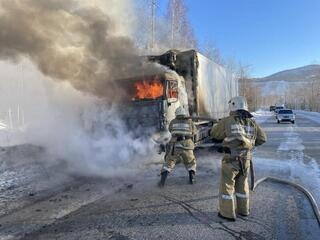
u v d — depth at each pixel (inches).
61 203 218.5
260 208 206.8
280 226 177.8
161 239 160.9
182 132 267.3
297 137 645.9
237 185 194.9
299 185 253.4
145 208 207.0
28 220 188.2
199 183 271.0
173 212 199.5
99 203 218.2
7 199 227.3
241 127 193.2
